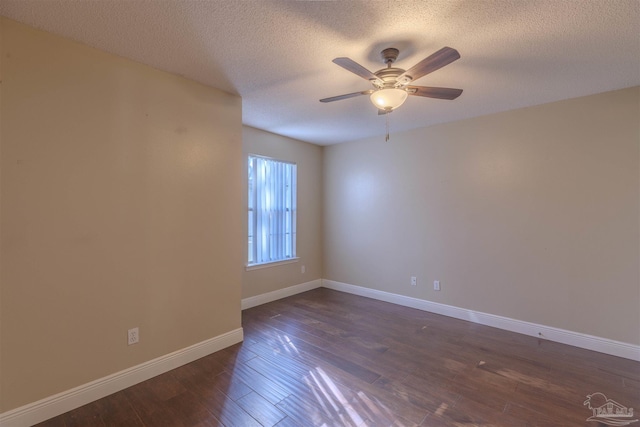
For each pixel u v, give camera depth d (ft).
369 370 7.75
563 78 7.75
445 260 11.81
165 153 7.57
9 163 5.45
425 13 5.18
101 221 6.54
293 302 13.46
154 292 7.42
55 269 5.96
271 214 13.64
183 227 7.97
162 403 6.41
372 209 14.11
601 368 7.84
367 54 6.59
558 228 9.43
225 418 5.96
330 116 10.97
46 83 5.82
